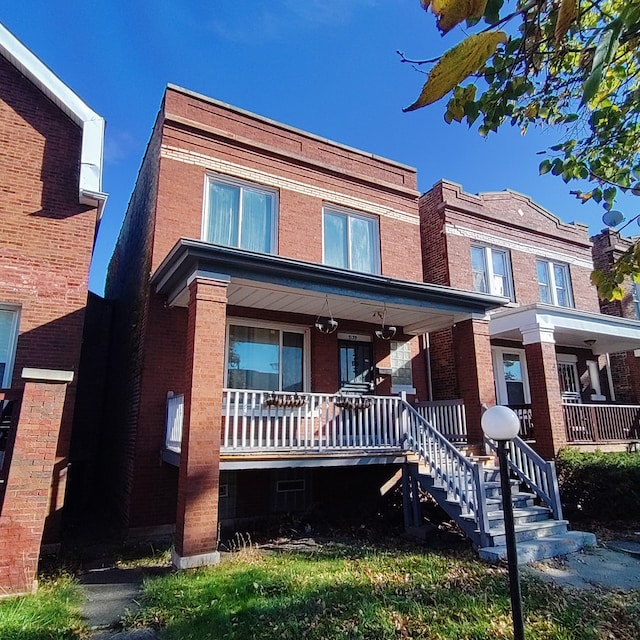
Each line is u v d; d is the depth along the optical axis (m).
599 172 3.86
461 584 5.86
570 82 3.55
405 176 13.36
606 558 7.31
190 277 8.03
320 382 10.89
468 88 2.99
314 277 8.83
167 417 9.09
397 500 11.36
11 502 5.72
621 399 16.11
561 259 15.95
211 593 5.52
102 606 5.43
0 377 8.23
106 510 11.23
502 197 15.17
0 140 8.89
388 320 11.59
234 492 9.85
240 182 10.91
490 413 4.53
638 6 1.47
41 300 8.61
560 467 10.71
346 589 5.62
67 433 8.39
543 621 4.83
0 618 4.75
